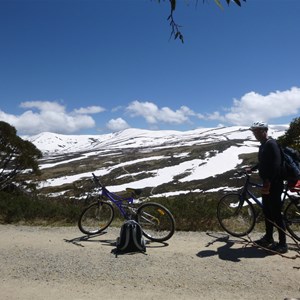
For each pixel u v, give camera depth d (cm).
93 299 503
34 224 1012
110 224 977
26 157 2605
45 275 596
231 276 571
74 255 698
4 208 1088
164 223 814
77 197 1468
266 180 666
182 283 550
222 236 810
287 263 623
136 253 702
